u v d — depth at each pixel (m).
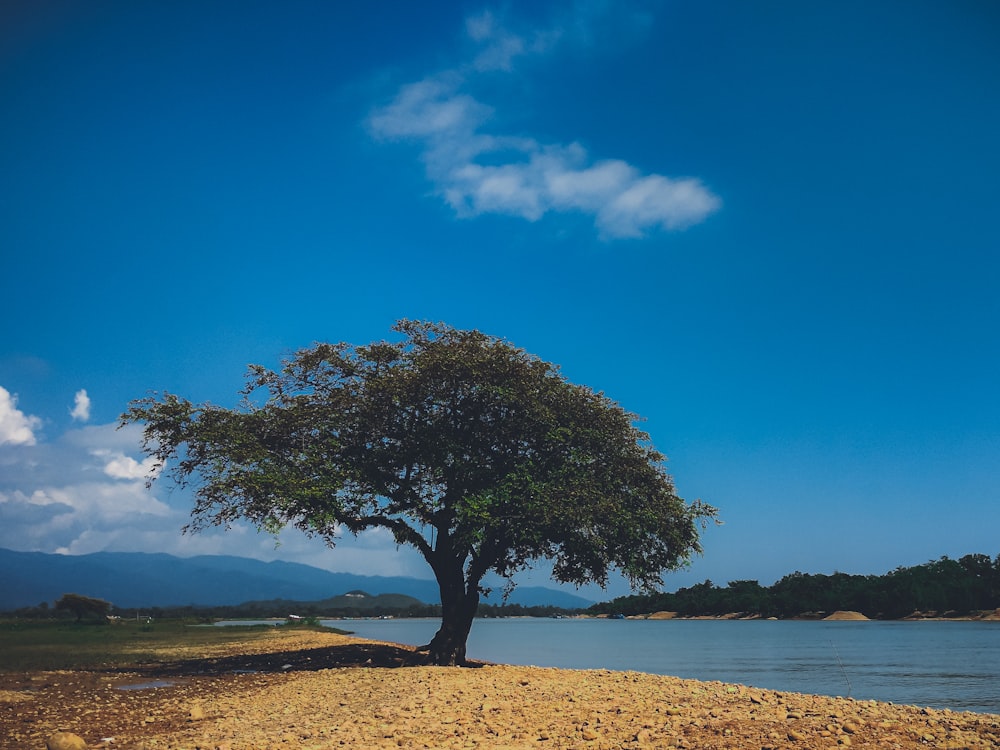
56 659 31.97
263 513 25.55
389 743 12.84
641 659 47.16
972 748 10.96
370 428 26.30
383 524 26.78
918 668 41.09
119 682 23.88
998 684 32.53
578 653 53.25
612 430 26.95
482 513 24.14
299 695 19.12
